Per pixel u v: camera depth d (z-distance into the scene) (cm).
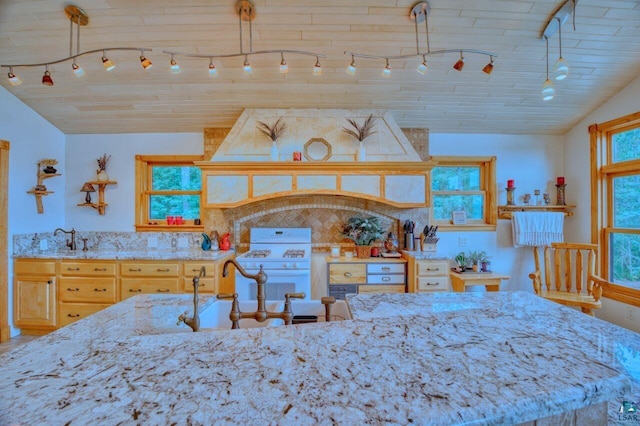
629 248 316
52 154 364
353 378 66
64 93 318
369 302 143
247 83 309
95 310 314
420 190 331
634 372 70
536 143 391
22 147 329
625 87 312
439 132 390
